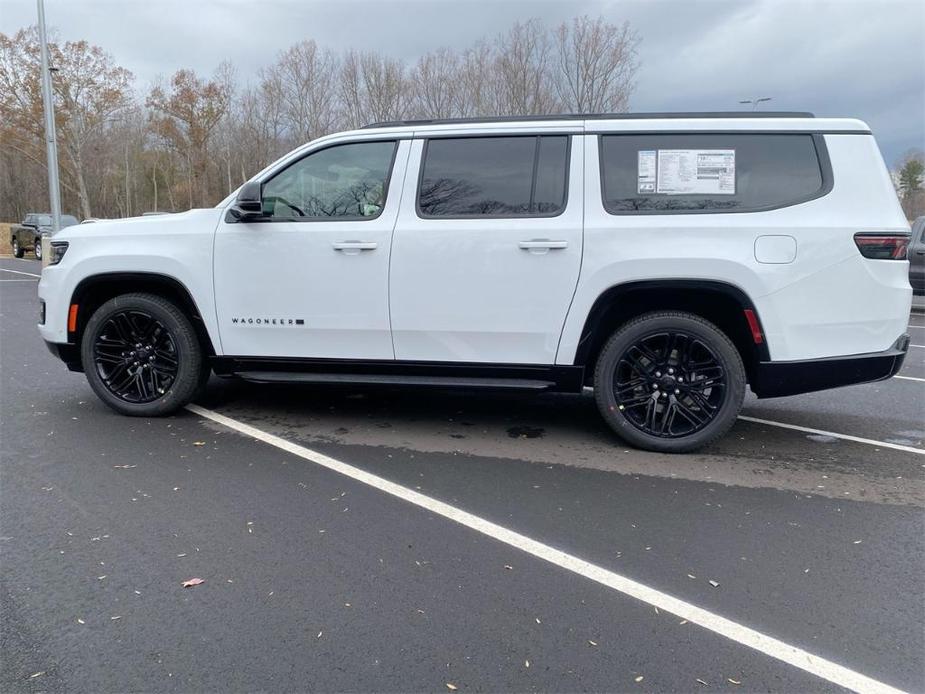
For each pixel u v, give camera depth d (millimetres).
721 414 4203
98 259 4730
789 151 4039
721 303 4211
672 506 3531
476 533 3199
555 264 4137
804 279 3943
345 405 5426
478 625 2471
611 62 27828
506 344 4316
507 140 4273
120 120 45469
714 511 3477
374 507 3475
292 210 4551
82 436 4543
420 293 4324
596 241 4082
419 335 4398
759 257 3943
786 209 3977
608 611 2564
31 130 37219
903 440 4715
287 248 4465
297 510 3428
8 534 3131
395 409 5332
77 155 39281
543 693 2125
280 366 4688
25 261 24797
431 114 30797
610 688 2148
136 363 4930
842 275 3938
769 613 2562
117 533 3154
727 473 4020
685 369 4270
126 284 4879
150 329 4898
